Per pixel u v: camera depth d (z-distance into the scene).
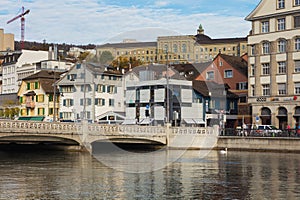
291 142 51.69
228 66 80.75
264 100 68.69
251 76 70.81
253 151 53.97
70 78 72.31
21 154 47.97
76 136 47.78
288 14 66.56
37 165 35.66
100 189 23.59
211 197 21.78
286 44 66.75
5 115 89.56
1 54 148.50
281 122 67.62
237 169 33.69
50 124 46.31
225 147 55.41
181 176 29.09
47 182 26.03
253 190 23.88
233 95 77.50
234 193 22.91
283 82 67.06
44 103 84.69
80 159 41.19
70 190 23.28
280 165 37.00
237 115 77.44
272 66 68.19
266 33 68.94
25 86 89.62
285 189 24.27
